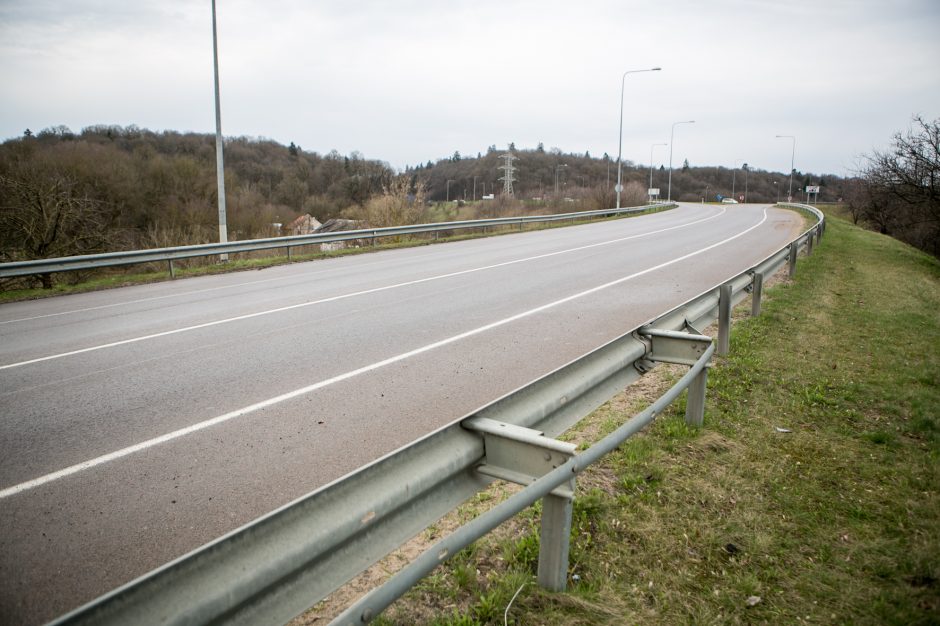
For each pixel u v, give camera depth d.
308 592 1.89
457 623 2.53
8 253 17.92
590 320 8.77
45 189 18.91
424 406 5.30
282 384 5.95
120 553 3.19
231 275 14.86
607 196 47.16
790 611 2.76
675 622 2.65
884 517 3.53
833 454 4.35
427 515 2.42
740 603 2.80
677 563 3.08
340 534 1.96
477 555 3.09
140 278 14.59
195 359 6.89
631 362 4.40
